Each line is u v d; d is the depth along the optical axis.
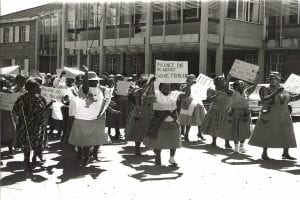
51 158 9.25
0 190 6.23
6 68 12.73
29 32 39.66
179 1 24.42
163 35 24.53
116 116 12.38
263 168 8.59
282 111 9.45
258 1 25.69
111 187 6.91
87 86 8.35
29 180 7.30
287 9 25.19
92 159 9.24
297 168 8.63
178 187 6.97
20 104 7.86
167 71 8.35
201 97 12.40
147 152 10.27
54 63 37.47
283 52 25.70
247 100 10.48
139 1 26.70
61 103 10.80
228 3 24.59
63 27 31.73
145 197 6.36
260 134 9.52
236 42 24.33
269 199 6.38
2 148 10.44
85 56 33.12
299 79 9.64
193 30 24.19
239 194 6.62
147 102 8.52
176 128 8.45
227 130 10.55
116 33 27.62
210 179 7.57
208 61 28.86
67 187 6.87
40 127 7.96
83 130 8.38
